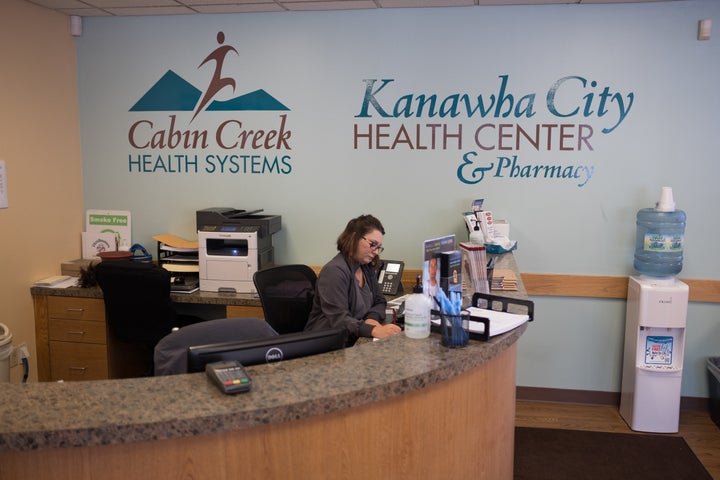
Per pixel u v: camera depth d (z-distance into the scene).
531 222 4.17
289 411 1.62
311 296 3.30
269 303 3.21
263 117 4.33
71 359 4.18
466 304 2.60
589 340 4.22
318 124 4.28
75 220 4.50
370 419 1.81
